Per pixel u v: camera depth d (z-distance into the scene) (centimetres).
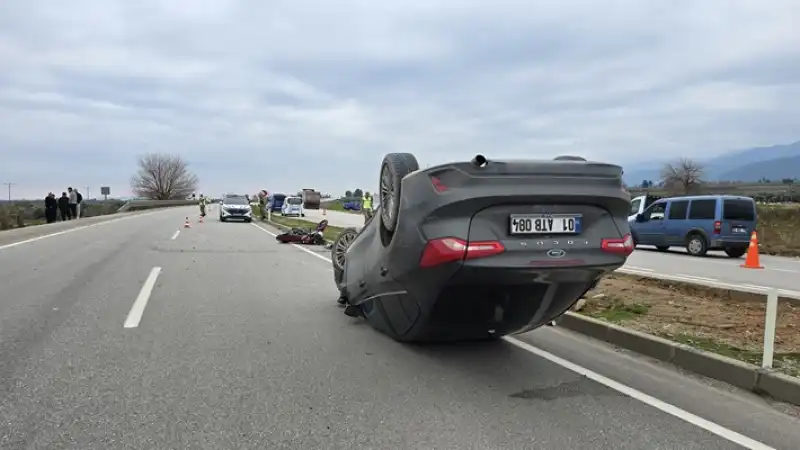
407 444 374
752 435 400
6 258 1326
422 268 477
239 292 934
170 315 743
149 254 1465
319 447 368
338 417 418
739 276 1336
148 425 397
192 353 572
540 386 495
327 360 559
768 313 508
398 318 582
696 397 475
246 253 1571
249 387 477
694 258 1856
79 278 1031
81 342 602
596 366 558
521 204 464
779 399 470
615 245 479
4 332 638
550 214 469
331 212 6750
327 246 1798
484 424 410
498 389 486
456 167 456
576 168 475
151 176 12512
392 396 463
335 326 702
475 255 446
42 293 874
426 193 473
